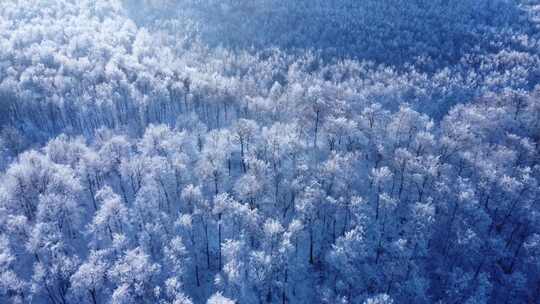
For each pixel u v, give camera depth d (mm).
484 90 150500
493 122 107438
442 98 150500
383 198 78188
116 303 58156
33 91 133250
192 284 73625
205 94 128625
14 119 123500
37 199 81500
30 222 79000
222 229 80062
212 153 88938
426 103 145500
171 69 153000
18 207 79062
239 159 101875
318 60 180875
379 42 199875
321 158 101312
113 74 141375
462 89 153750
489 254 76562
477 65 184500
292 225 71562
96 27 198000
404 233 79188
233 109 129250
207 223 80625
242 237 74500
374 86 142750
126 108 130625
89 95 128750
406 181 87500
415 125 103188
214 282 74000
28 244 66750
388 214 82500
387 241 79312
